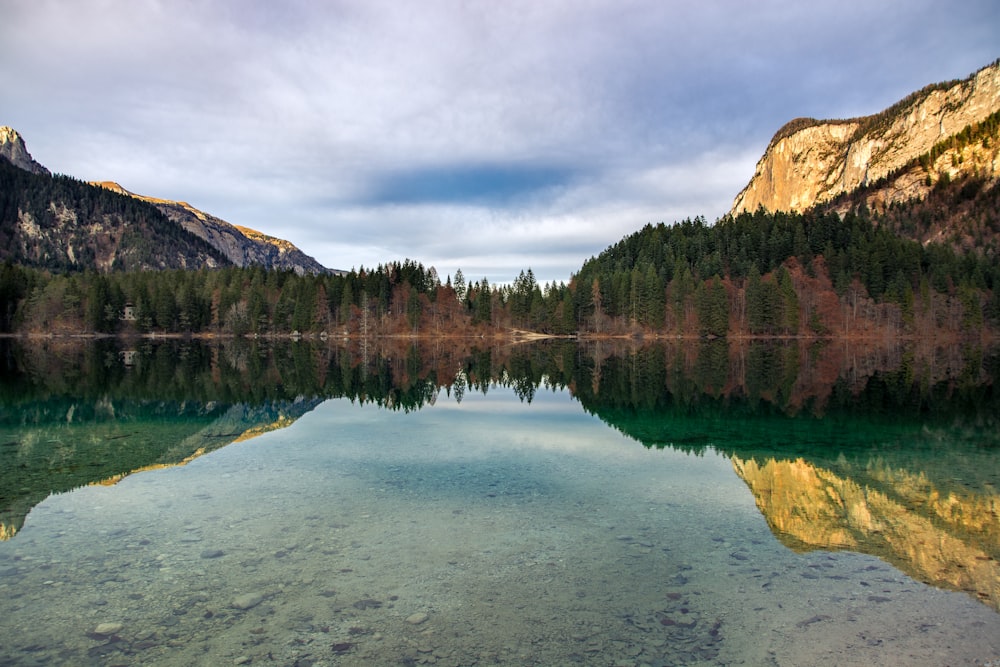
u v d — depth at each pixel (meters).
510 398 33.22
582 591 9.00
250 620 8.05
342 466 16.61
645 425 24.00
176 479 15.09
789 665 7.07
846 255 121.06
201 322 125.44
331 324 130.12
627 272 127.94
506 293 147.75
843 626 8.02
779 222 150.38
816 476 15.80
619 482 15.08
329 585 9.12
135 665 6.98
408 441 20.34
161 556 10.15
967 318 105.88
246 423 24.03
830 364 57.84
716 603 8.64
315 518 12.19
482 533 11.41
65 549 10.42
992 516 12.53
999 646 7.53
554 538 11.17
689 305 114.62
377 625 7.95
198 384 39.84
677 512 12.75
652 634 7.78
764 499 13.70
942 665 7.11
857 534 11.49
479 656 7.23
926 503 13.48
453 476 15.58
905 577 9.56
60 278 120.81
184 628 7.84
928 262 127.38
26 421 24.23
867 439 21.11
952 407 29.22
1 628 7.80
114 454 18.02
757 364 58.28
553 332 127.75
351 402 31.08
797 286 112.88
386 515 12.38
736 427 23.48
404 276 144.75
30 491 13.98
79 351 76.44
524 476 15.61
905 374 47.19
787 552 10.56
